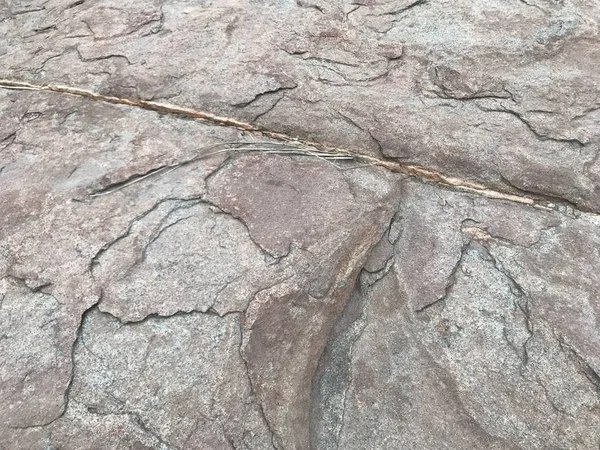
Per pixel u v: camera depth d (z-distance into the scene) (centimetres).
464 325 67
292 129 85
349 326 68
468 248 73
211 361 59
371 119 85
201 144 80
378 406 62
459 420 61
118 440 55
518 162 80
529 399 61
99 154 78
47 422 56
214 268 66
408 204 78
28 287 65
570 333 65
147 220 70
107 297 63
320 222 71
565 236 73
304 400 61
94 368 59
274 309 63
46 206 72
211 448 55
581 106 84
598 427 59
